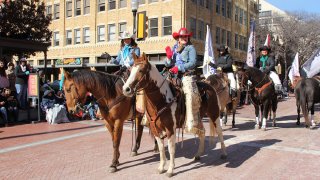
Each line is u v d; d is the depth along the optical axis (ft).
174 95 21.86
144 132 38.63
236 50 142.51
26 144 33.01
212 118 26.00
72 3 131.03
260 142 32.81
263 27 157.17
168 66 23.75
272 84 39.40
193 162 25.89
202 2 114.52
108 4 120.78
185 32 23.41
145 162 26.03
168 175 22.22
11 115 47.14
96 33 124.26
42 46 80.64
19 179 22.30
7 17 83.05
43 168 24.72
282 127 42.39
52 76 139.13
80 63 127.65
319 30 152.97
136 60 20.18
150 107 21.31
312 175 22.71
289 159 26.61
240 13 147.95
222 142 26.63
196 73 24.95
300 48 154.61
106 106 23.53
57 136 37.14
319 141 33.17
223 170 23.90
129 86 19.57
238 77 38.88
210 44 55.98
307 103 40.52
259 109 43.91
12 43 73.00
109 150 30.17
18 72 49.34
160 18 106.93
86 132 39.50
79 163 25.94
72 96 22.53
